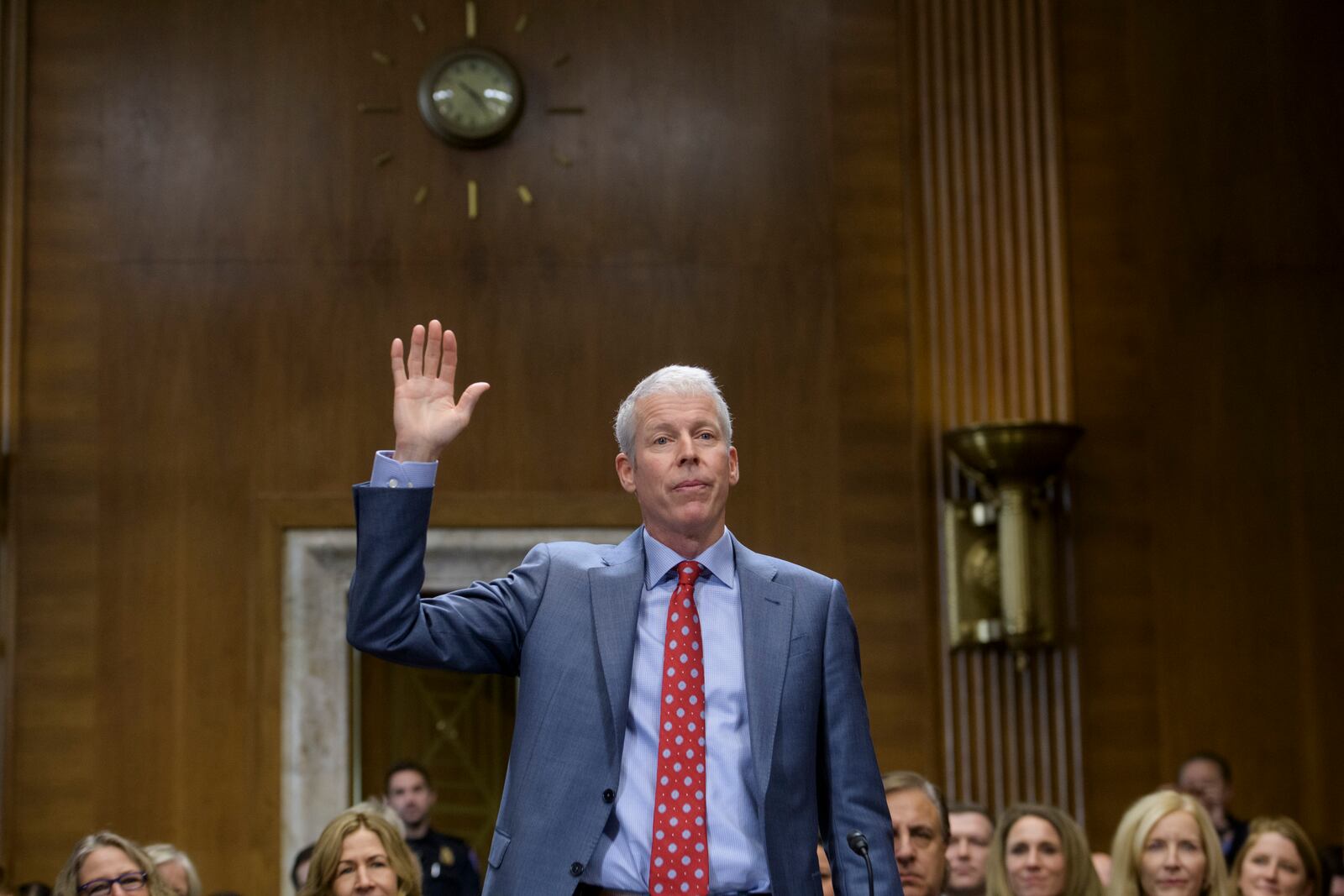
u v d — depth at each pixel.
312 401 7.15
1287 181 7.53
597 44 7.43
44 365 7.10
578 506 7.16
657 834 2.11
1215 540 7.32
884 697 7.15
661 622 2.24
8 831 6.80
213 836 6.91
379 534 2.16
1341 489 7.39
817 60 7.47
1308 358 7.45
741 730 2.19
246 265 7.21
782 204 7.40
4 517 6.93
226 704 6.98
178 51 7.29
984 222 7.36
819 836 2.43
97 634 6.97
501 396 7.22
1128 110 7.53
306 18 7.34
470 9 7.38
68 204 7.20
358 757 7.29
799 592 2.29
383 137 7.30
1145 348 7.41
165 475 7.08
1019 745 7.10
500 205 7.32
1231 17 7.61
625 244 7.34
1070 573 7.21
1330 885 5.46
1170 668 7.22
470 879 6.51
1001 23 7.45
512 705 7.59
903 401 7.31
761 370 7.31
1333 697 7.28
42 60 7.27
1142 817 4.66
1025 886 4.67
